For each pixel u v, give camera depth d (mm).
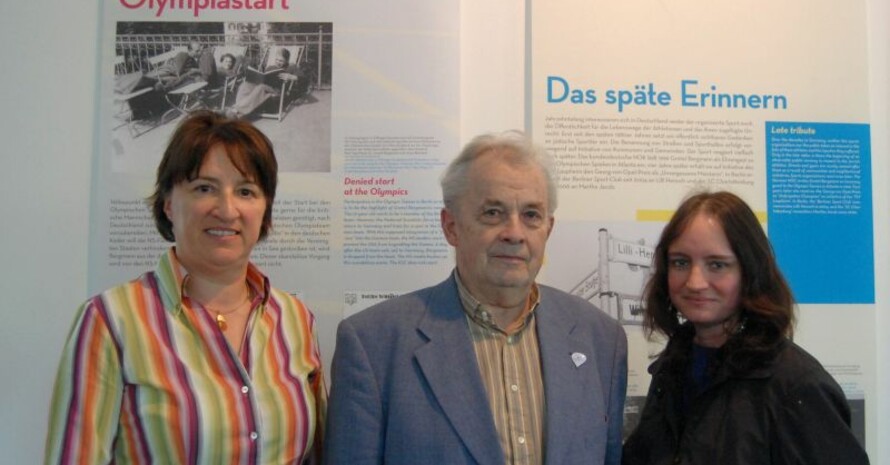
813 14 1976
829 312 1950
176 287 1214
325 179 1865
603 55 1936
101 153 1850
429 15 1891
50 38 1870
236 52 1873
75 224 1847
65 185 1852
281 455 1200
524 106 1913
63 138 1858
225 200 1215
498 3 1917
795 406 1152
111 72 1861
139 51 1868
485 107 1898
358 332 1289
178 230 1234
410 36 1885
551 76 1917
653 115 1938
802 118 1967
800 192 1961
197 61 1869
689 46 1958
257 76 1872
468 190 1281
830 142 1976
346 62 1876
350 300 1854
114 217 1845
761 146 1959
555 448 1180
